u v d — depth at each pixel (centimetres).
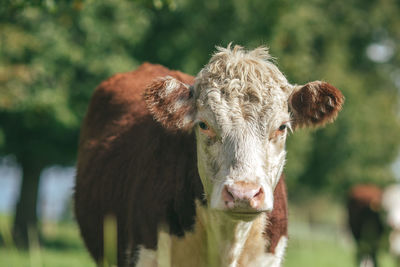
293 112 476
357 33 2666
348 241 2422
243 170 416
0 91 1485
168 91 472
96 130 671
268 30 1781
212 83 459
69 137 1750
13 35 1492
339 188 2561
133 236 519
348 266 1454
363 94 2403
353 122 2258
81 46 1611
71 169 2102
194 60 1725
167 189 507
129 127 607
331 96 471
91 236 628
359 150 2336
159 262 495
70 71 1616
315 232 3006
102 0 1578
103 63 1599
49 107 1577
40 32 1569
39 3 738
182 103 475
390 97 2691
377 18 2561
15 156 1869
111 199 576
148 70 696
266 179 420
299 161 1944
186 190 497
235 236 482
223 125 439
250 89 448
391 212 1491
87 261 1357
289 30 1945
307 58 1969
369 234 1517
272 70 469
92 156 643
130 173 558
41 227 2019
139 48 1738
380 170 2472
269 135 445
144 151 547
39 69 1552
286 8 1809
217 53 479
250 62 466
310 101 472
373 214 1555
